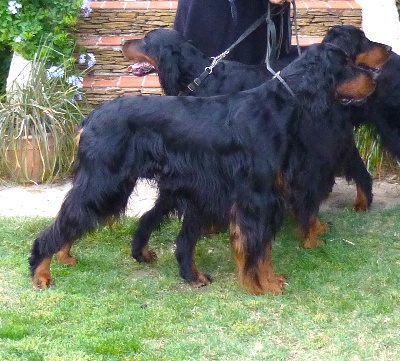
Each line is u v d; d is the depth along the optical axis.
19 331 3.82
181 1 5.68
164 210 4.75
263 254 4.29
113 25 7.51
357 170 5.71
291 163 4.27
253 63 5.64
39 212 5.78
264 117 4.18
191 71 5.26
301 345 3.76
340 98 4.36
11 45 7.05
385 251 5.03
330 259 4.89
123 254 4.98
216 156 4.22
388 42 6.85
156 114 4.26
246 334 3.87
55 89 6.69
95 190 4.23
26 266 4.69
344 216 5.71
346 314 4.08
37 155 6.28
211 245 5.14
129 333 3.86
